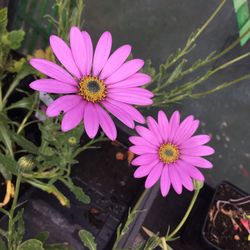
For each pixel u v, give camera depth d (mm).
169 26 307
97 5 299
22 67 209
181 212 279
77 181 254
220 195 261
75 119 127
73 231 242
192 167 163
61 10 190
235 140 306
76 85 138
